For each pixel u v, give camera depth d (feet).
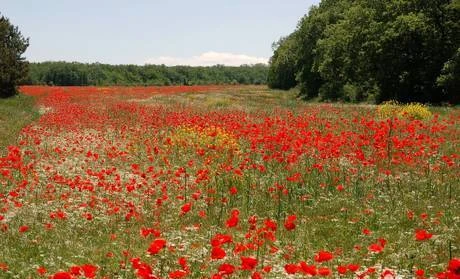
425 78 162.40
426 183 42.55
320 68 209.15
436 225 31.71
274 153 50.52
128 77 499.51
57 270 25.63
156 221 35.27
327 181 43.45
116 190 41.32
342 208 35.99
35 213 36.73
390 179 44.70
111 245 30.22
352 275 23.48
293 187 41.78
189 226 33.86
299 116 88.22
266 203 39.29
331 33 209.46
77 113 106.01
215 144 59.72
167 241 30.30
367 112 98.94
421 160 49.06
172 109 121.80
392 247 28.68
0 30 171.12
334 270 24.79
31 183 45.27
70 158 60.13
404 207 36.68
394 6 164.25
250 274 23.75
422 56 162.20
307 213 37.14
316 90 247.50
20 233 32.27
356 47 181.06
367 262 26.37
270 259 26.37
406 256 26.45
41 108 137.49
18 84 174.60
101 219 35.68
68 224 34.71
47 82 458.09
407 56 163.43
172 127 80.79
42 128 86.12
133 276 24.03
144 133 78.18
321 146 51.44
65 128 87.92
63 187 44.86
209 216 36.58
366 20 177.17
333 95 213.87
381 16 172.35
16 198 39.63
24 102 155.74
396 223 33.42
